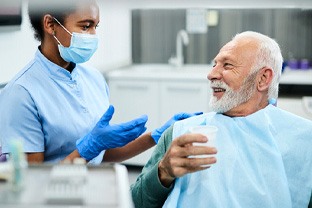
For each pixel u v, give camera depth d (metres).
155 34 4.52
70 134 1.78
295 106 3.71
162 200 1.52
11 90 1.69
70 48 1.74
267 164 1.50
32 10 1.72
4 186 0.81
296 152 1.54
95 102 1.94
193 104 3.92
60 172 0.87
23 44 2.58
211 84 1.59
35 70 1.76
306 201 1.52
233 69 1.55
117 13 4.23
